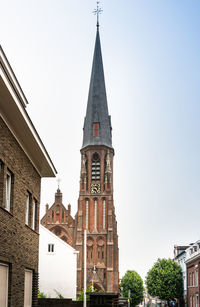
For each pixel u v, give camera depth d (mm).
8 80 13773
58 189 93000
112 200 92750
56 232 91312
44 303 29375
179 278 88188
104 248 89188
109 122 100000
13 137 17125
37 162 22109
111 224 90188
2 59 13883
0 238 15086
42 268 54094
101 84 101688
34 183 22141
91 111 99688
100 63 103062
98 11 105625
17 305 17828
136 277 126500
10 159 16625
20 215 18422
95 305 31219
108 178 93500
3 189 15594
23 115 16156
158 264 91500
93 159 95688
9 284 16688
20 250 18453
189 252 77312
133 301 124062
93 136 97188
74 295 53344
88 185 93500
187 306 77312
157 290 88250
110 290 85625
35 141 19016
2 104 14859
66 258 54531
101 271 87312
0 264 15766
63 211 91875
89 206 91875
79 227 89812
